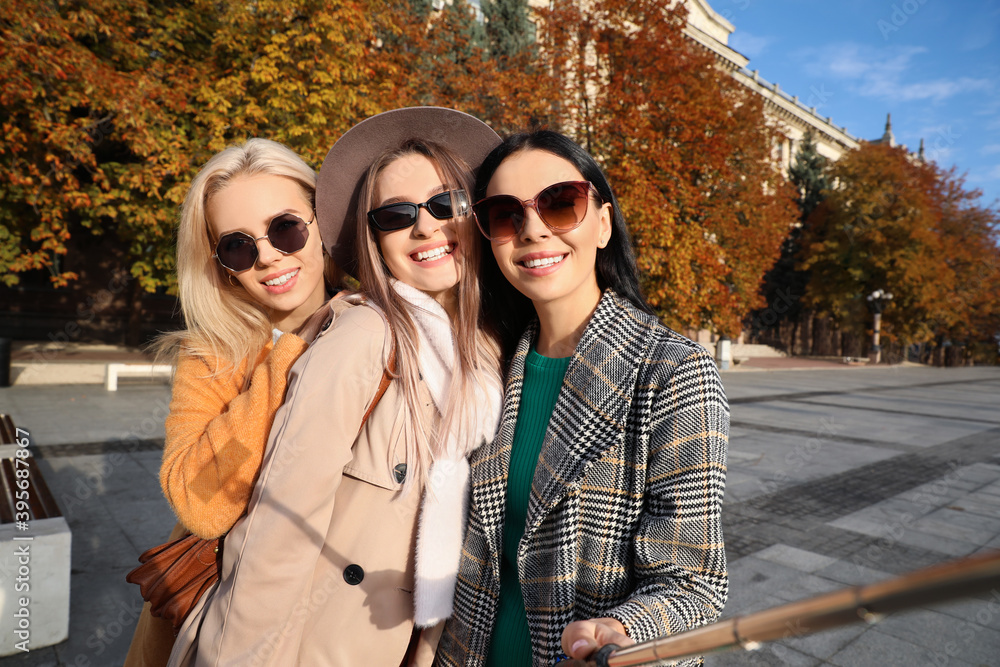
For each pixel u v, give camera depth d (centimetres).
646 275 1462
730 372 2334
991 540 479
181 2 1157
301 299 152
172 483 121
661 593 96
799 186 3731
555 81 1481
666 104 1555
